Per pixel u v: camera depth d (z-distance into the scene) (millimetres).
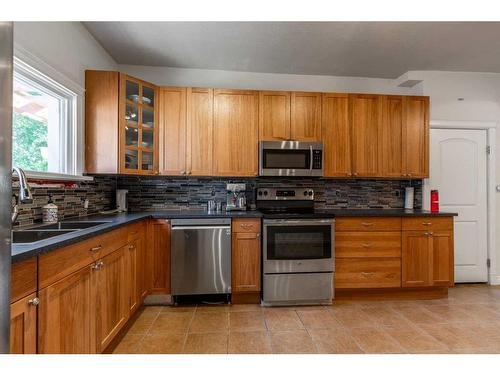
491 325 2291
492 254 3330
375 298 2828
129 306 2111
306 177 3074
